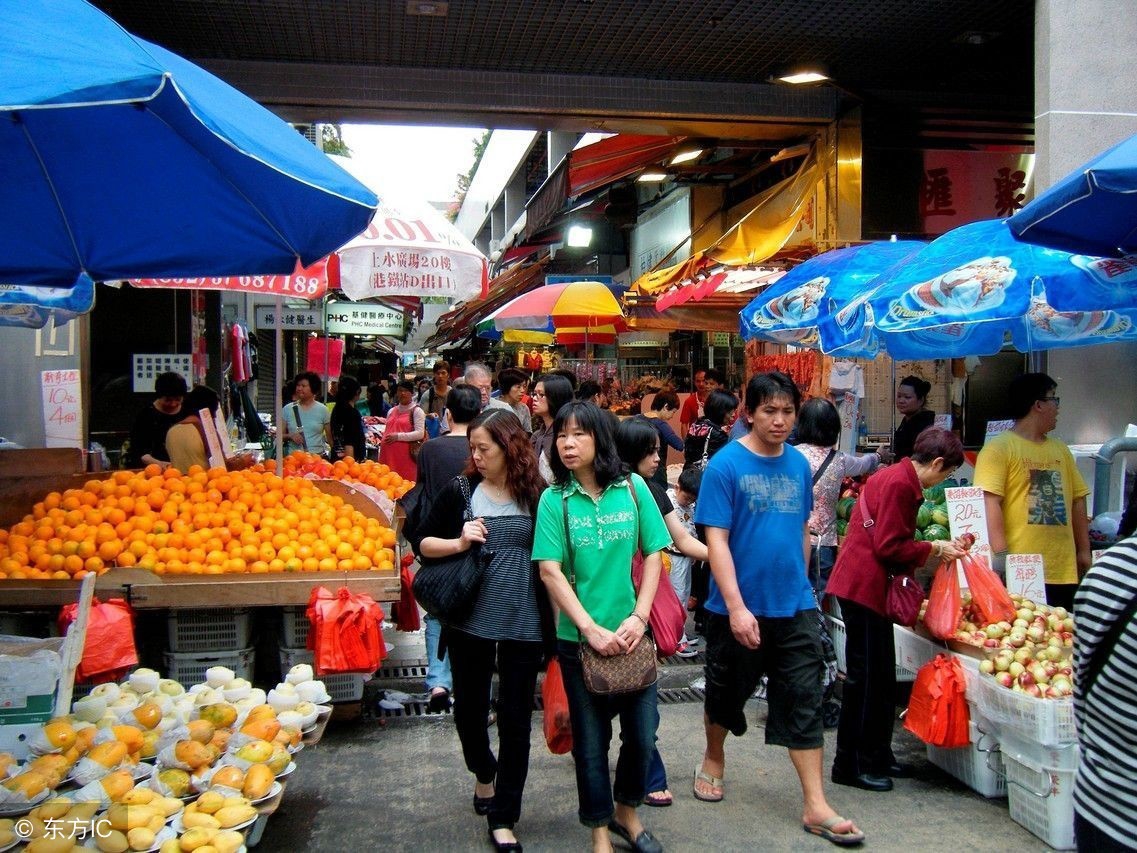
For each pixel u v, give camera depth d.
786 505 4.12
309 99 9.37
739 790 4.61
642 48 9.04
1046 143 7.00
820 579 5.65
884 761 4.61
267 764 3.57
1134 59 7.03
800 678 4.09
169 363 10.21
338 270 6.79
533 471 4.09
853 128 10.00
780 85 10.02
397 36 8.67
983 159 10.20
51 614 5.13
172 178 3.78
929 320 4.55
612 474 3.71
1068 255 4.32
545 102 9.62
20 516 6.11
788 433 4.11
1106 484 5.79
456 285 6.79
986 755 4.43
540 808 4.42
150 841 3.00
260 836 3.65
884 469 4.58
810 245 10.05
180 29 8.50
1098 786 2.14
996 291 4.31
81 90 2.35
